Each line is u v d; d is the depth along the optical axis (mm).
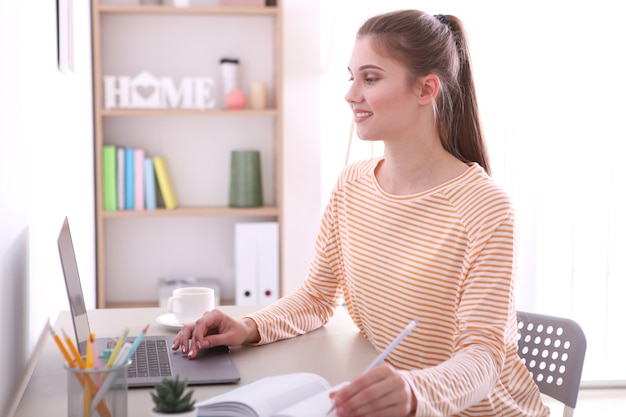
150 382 1296
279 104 3381
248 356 1507
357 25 3377
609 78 3506
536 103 3502
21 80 1515
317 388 1244
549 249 3541
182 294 1722
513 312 1514
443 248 1519
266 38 3566
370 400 1081
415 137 1563
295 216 3551
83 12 2912
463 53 1649
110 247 3562
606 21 3492
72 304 1328
